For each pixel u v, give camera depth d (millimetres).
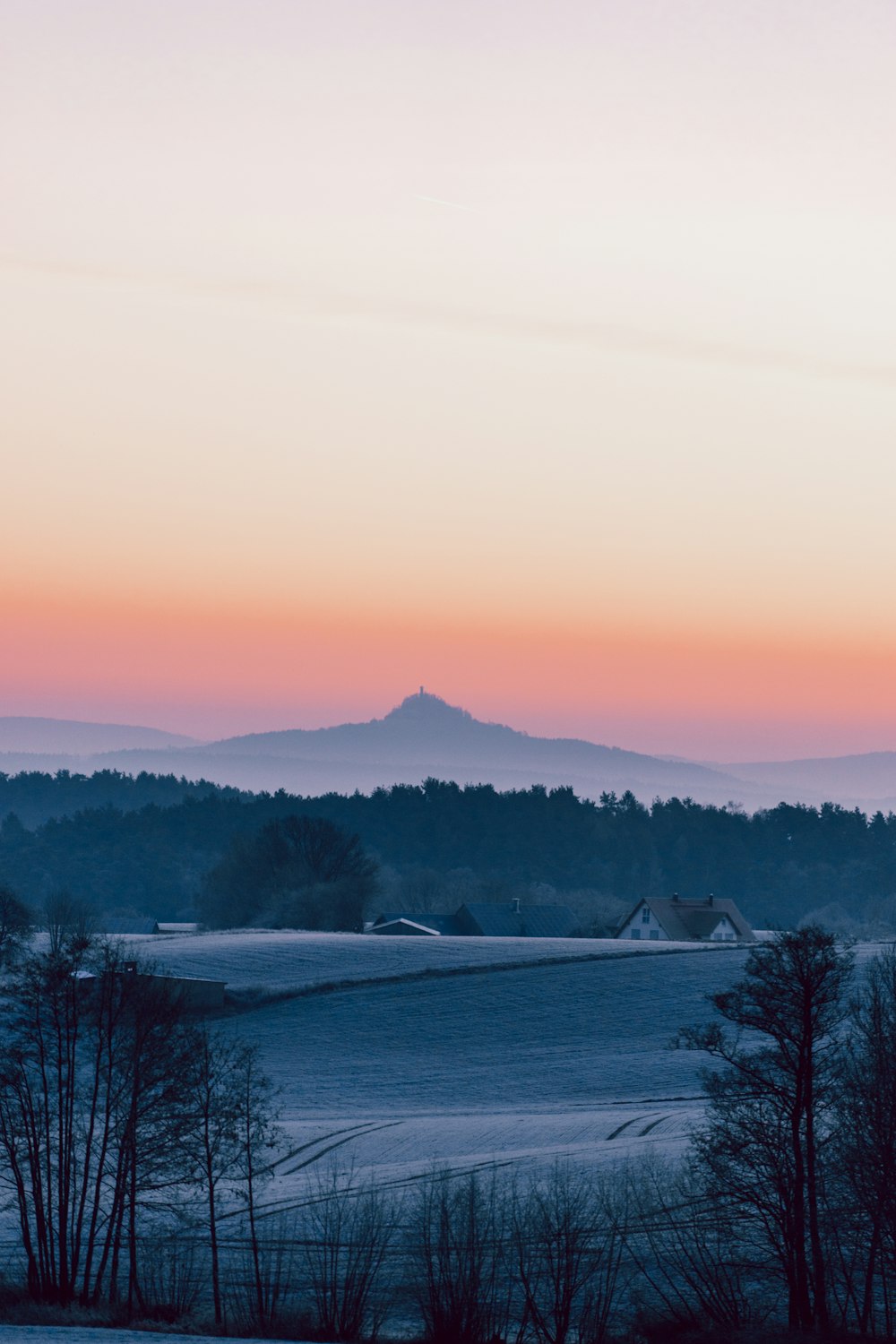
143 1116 120688
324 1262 108312
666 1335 101000
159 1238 123812
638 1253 114750
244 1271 114562
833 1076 108312
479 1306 104000
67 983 126750
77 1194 123625
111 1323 101750
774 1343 95812
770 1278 109625
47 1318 102938
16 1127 121438
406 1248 115875
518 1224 117562
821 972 107062
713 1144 109250
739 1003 110062
